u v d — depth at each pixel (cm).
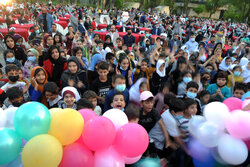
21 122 120
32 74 267
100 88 296
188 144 185
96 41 584
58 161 120
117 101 228
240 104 198
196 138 167
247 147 168
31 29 742
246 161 188
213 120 167
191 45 761
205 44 761
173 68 384
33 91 265
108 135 128
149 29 1118
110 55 355
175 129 212
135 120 202
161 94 340
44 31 811
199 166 178
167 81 367
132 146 135
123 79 255
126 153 137
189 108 221
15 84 292
